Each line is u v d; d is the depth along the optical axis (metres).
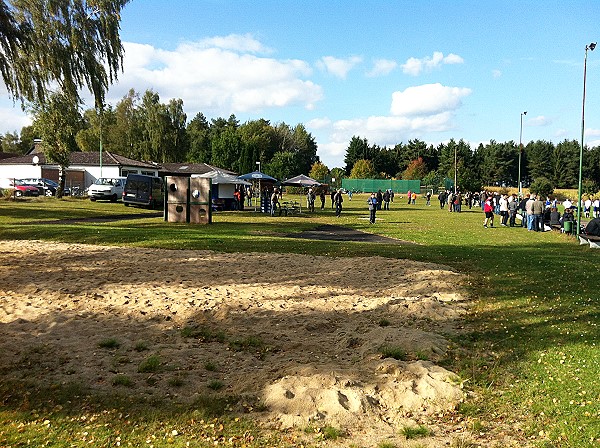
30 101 30.19
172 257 15.67
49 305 9.63
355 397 5.74
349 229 28.30
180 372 6.62
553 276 13.55
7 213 30.81
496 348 7.71
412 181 100.75
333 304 10.14
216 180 42.25
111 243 18.88
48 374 6.45
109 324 8.60
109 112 88.88
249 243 19.48
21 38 25.98
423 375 6.40
